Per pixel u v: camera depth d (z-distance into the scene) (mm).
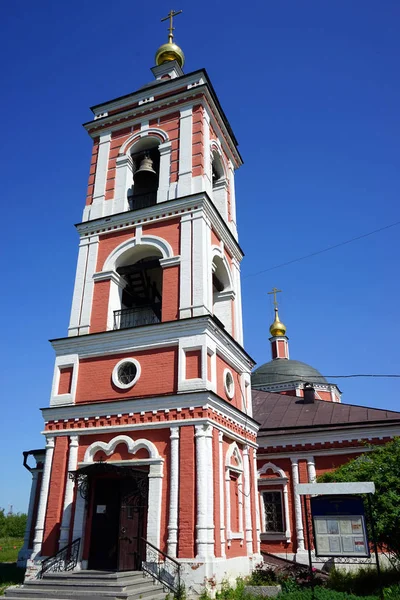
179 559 13188
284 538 21688
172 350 16047
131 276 19547
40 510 15547
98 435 15875
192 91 20984
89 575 12867
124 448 15320
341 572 16156
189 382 15250
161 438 14938
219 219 19672
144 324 16984
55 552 14719
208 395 14742
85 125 22766
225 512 15180
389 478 14219
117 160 21234
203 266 17094
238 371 19391
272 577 15094
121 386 16250
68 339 17594
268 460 23500
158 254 19156
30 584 12961
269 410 26766
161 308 17094
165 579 13062
